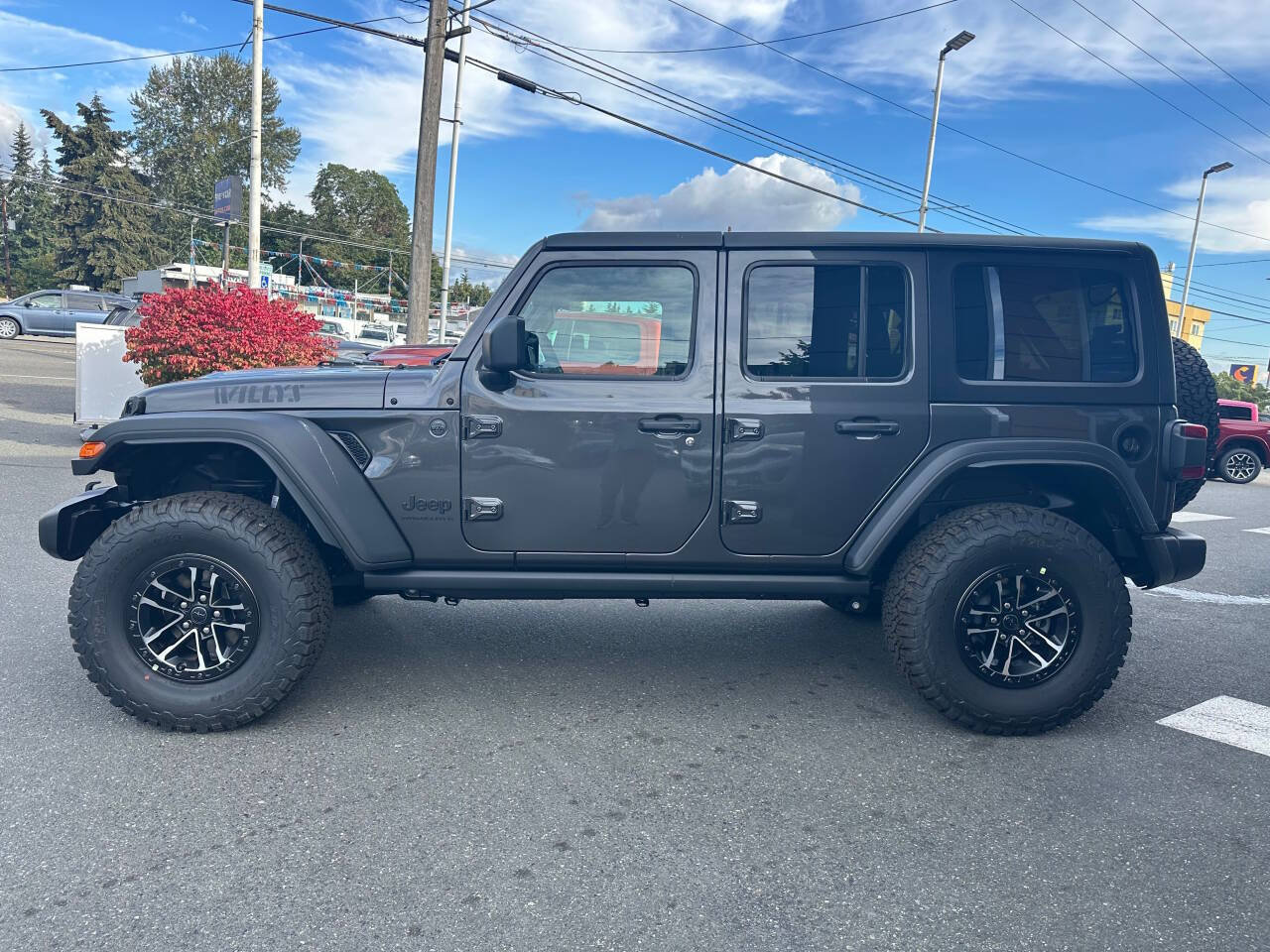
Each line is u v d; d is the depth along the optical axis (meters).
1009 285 3.53
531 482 3.44
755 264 3.51
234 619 3.33
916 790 3.05
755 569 3.55
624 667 4.26
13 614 4.75
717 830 2.75
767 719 3.66
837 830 2.77
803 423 3.44
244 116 85.75
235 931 2.19
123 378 11.95
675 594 3.55
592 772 3.14
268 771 3.07
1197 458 3.53
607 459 3.44
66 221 68.88
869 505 3.49
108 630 3.27
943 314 3.49
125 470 3.65
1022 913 2.34
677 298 3.51
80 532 3.51
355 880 2.42
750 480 3.46
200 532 3.23
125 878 2.41
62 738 3.29
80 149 69.00
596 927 2.24
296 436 3.31
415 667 4.16
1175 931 2.28
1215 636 5.27
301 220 94.19
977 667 3.41
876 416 3.46
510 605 5.34
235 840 2.61
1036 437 3.48
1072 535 3.36
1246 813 2.94
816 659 4.45
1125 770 3.26
